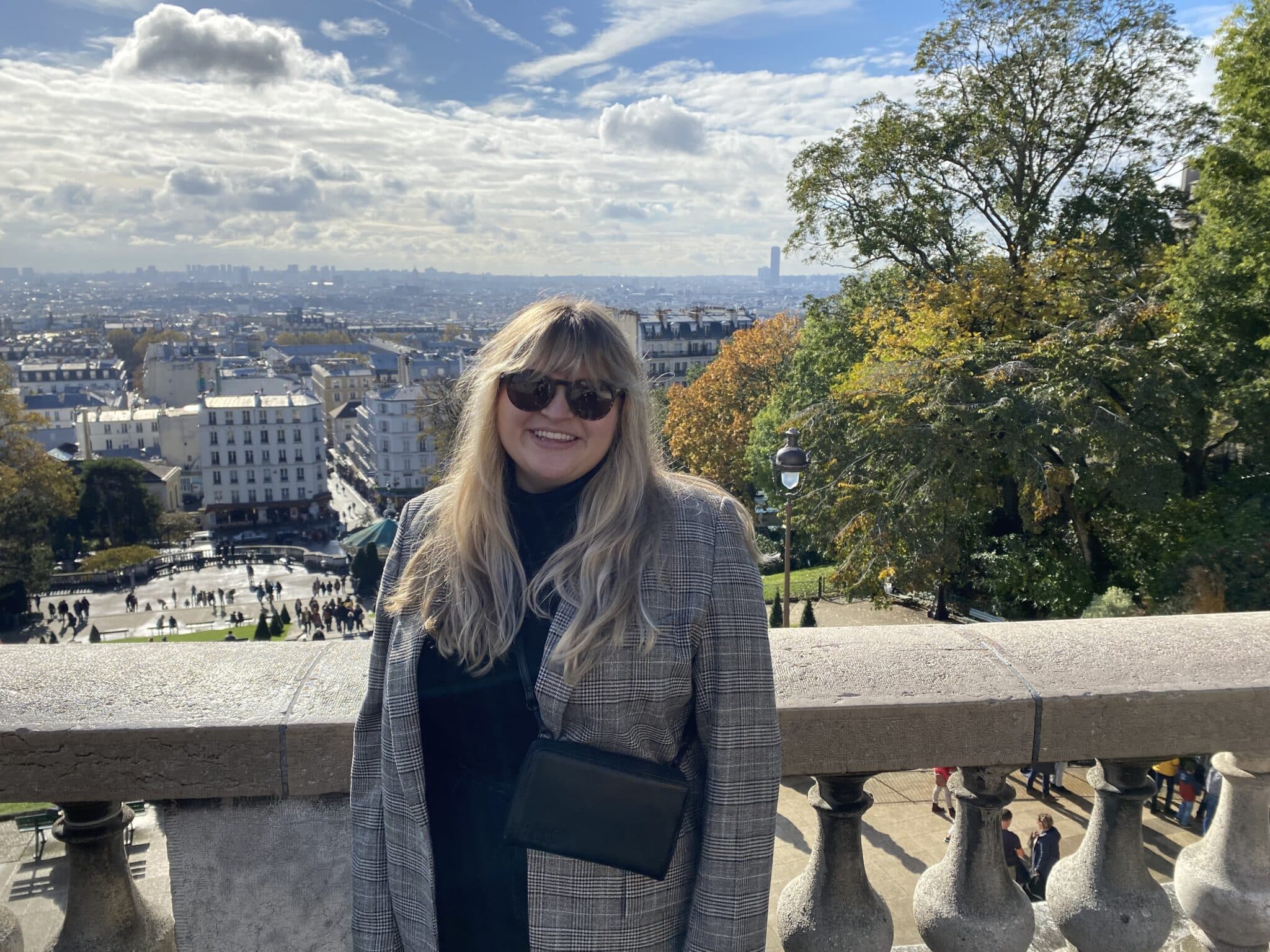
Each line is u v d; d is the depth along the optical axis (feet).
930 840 32.83
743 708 5.08
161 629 200.34
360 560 193.98
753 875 5.08
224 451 377.50
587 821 4.90
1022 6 80.94
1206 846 8.05
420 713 5.52
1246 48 63.21
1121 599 64.49
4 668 7.47
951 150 86.94
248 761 6.68
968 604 87.15
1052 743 7.03
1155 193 87.61
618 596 4.99
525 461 5.42
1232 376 64.18
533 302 5.74
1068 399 62.13
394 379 541.75
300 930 7.13
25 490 178.60
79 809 6.88
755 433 136.36
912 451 68.80
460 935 5.36
